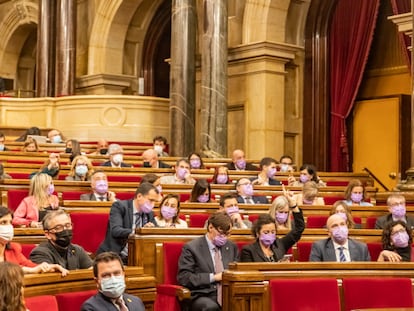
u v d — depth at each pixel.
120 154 11.97
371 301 6.11
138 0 19.91
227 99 15.86
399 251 7.33
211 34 15.57
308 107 16.70
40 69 19.41
